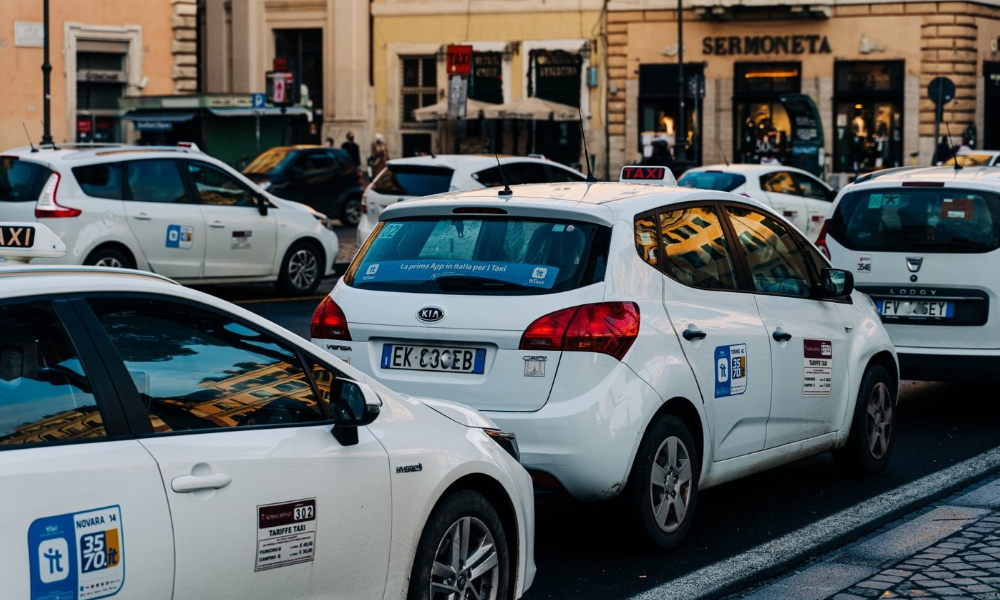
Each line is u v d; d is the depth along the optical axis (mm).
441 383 6746
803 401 8023
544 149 46375
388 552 4895
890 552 6945
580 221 6859
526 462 6527
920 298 10570
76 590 3818
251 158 38625
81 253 15688
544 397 6547
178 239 16688
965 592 6164
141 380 4238
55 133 36688
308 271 18703
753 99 43625
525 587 5645
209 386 4457
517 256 6836
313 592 4605
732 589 6414
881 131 42281
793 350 7906
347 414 4723
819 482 8773
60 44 36656
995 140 43625
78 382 4070
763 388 7594
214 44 50406
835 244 10953
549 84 46219
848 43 42375
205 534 4188
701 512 7969
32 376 3975
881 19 41906
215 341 4555
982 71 42281
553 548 7121
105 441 4055
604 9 45188
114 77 38375
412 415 5211
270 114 38500
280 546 4461
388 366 6914
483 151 46844
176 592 4105
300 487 4539
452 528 5188
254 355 4676
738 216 7906
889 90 42000
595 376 6531
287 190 32969
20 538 3695
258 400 4621
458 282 6852
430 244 7098
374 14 48062
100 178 16047
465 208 7086
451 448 5219
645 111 45094
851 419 8602
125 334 4262
